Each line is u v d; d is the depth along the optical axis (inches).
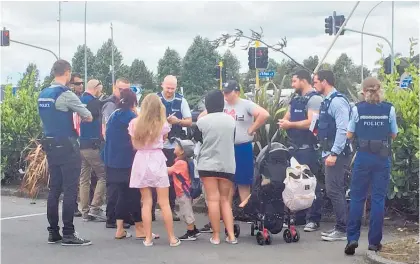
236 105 317.7
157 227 343.3
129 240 309.4
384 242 290.2
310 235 316.2
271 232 296.7
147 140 290.4
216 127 291.0
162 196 295.7
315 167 323.0
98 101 354.6
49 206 297.9
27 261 267.3
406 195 333.7
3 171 500.7
